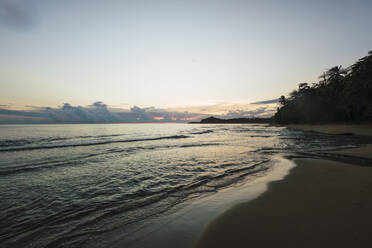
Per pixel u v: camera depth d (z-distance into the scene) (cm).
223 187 611
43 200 528
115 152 1458
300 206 425
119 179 732
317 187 554
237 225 357
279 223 354
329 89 5884
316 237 297
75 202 512
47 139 2636
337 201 438
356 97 3912
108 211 452
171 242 317
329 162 926
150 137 3067
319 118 6297
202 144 1986
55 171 861
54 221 406
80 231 365
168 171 852
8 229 376
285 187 570
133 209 461
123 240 330
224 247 292
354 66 3975
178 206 470
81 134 3812
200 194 553
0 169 898
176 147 1756
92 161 1095
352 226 321
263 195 512
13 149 1628
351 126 4238
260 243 295
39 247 318
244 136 3166
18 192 591
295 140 2281
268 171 802
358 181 594
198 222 382
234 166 926
